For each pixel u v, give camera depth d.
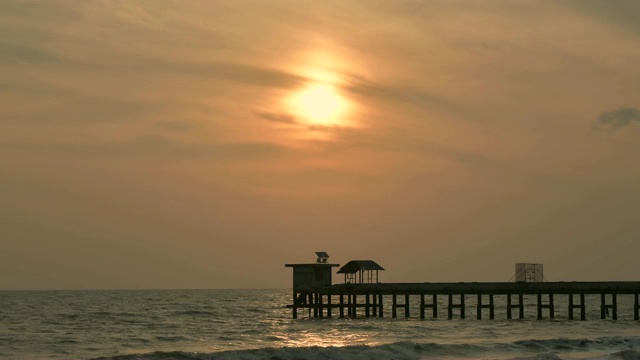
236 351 57.97
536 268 97.00
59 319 118.31
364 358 58.28
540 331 81.81
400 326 88.62
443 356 59.78
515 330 83.00
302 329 87.25
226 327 95.25
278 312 141.38
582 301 93.44
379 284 97.31
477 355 60.75
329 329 86.50
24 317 124.25
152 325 102.19
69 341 75.19
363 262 104.31
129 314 134.12
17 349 67.38
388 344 62.81
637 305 95.06
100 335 83.31
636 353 59.19
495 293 93.06
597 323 91.25
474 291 93.88
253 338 76.69
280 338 76.31
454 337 75.75
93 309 158.62
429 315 131.38
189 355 56.50
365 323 93.69
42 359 59.41
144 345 70.69
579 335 77.19
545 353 58.94
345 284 98.69
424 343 64.06
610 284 89.25
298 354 57.91
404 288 96.00
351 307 112.56
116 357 55.62
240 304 192.38
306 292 100.88
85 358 59.62
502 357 59.78
